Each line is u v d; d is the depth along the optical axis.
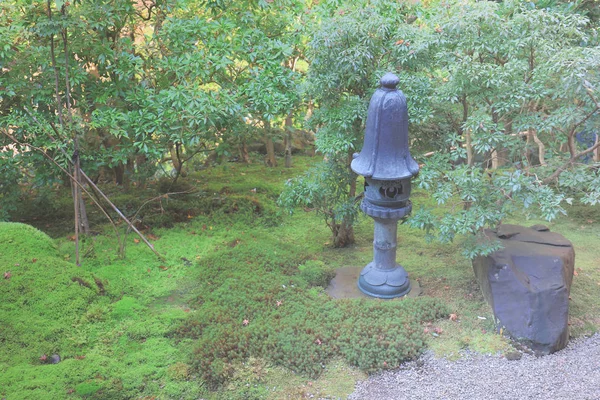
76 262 5.03
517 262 4.33
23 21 5.13
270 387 3.60
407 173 4.22
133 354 3.88
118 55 5.48
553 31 4.39
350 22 4.65
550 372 3.74
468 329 4.20
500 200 4.36
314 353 3.84
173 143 6.36
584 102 4.66
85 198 6.99
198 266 5.25
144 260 5.30
